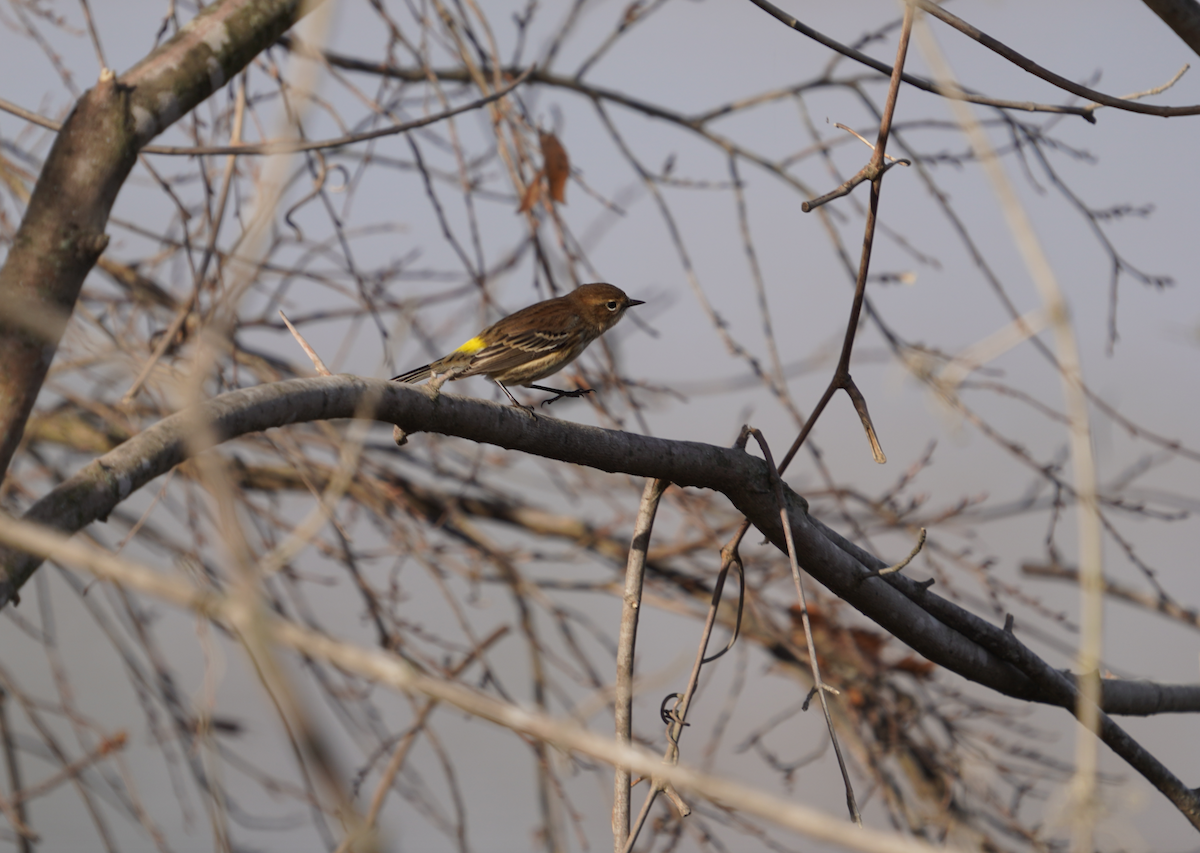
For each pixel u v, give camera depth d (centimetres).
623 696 794
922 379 870
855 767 1412
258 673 367
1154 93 748
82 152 629
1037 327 586
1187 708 942
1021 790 1307
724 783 389
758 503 782
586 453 749
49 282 618
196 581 1133
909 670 1483
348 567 1324
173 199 1146
